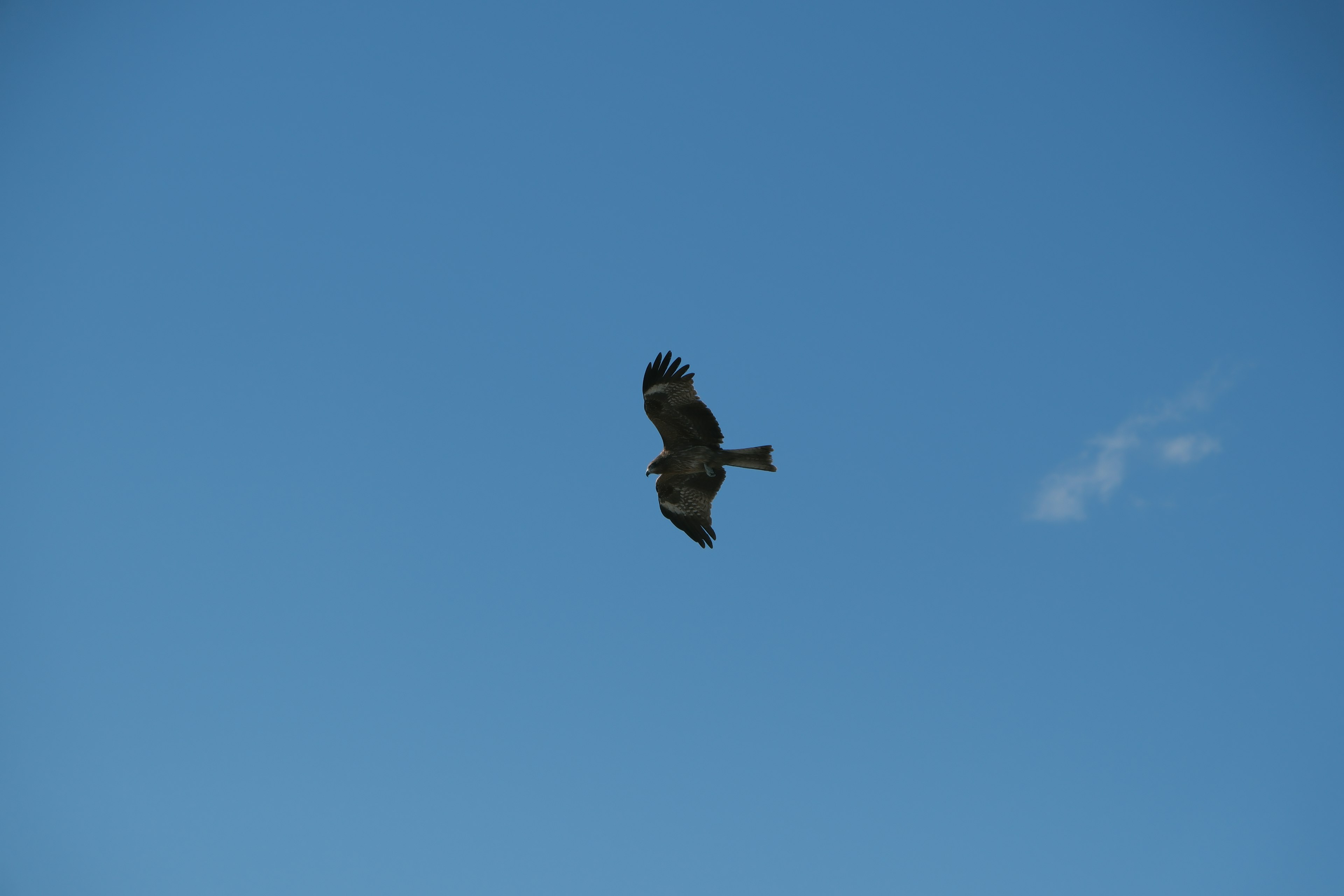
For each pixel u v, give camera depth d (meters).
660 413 19.75
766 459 19.52
